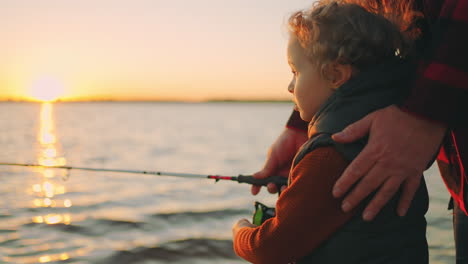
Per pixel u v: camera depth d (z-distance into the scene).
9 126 38.38
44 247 3.89
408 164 1.08
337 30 1.17
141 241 4.20
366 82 1.15
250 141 22.38
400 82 1.17
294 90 1.29
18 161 13.05
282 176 1.87
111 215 5.35
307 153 1.17
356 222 1.14
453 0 1.09
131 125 42.34
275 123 45.97
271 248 1.20
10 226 4.61
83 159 14.03
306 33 1.23
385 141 1.07
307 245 1.17
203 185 7.93
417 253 1.20
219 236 4.45
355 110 1.14
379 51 1.17
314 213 1.14
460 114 1.07
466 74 1.04
